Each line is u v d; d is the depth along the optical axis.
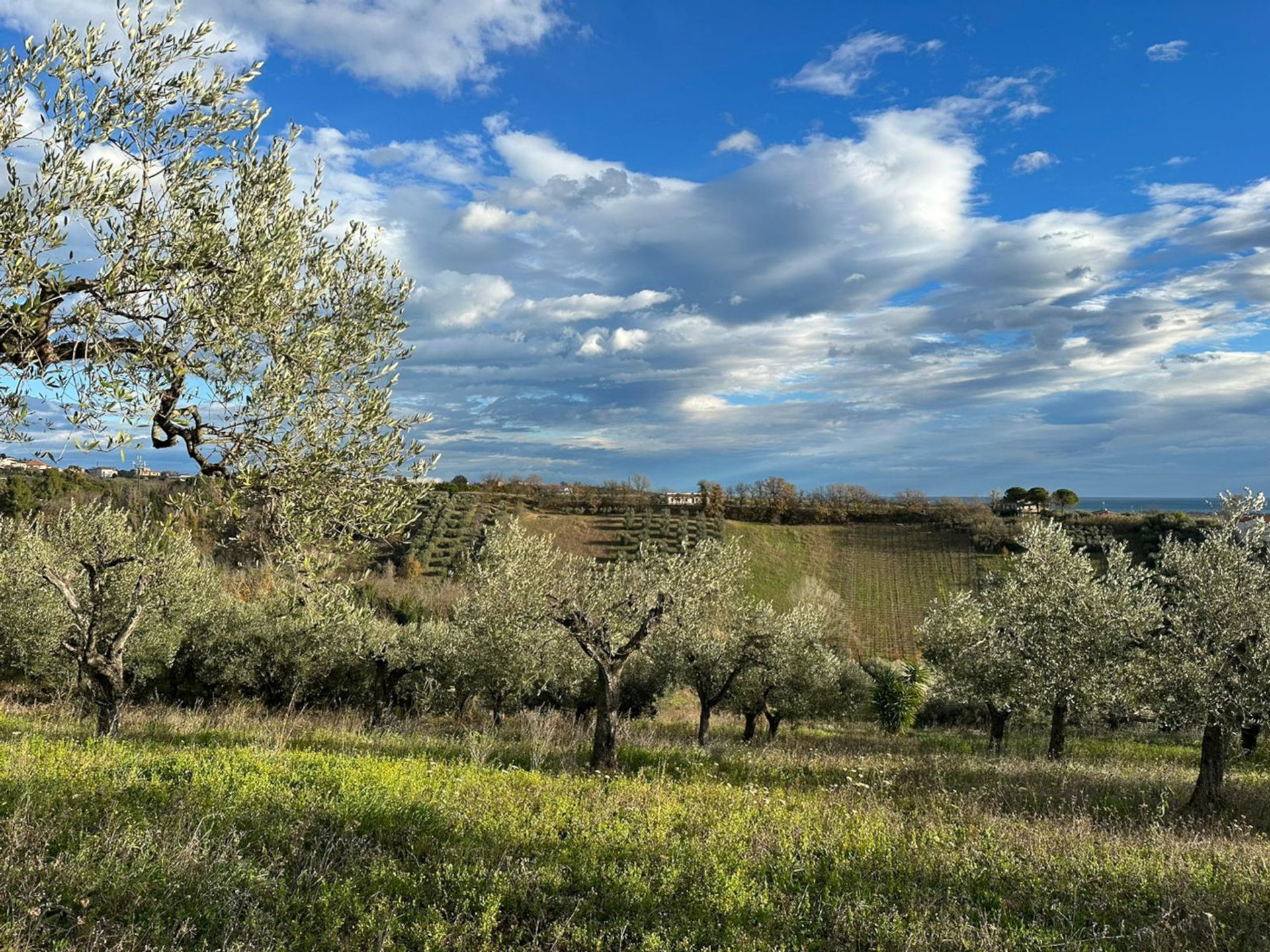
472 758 13.45
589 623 15.68
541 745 15.80
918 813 10.37
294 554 7.48
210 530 7.60
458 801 9.01
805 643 26.56
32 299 5.38
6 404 5.50
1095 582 18.53
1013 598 19.34
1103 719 26.56
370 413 7.64
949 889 6.65
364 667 27.30
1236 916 6.25
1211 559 13.66
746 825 8.84
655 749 17.44
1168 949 5.55
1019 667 19.16
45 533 19.52
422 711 26.98
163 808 7.58
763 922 5.93
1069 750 22.19
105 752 10.42
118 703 14.92
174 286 6.12
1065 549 19.94
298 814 7.64
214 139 6.81
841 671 32.12
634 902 6.13
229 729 15.88
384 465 7.76
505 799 9.32
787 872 7.04
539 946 5.34
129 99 6.28
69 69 5.91
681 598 16.84
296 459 7.20
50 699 22.08
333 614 9.09
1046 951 5.48
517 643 19.70
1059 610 17.59
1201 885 6.90
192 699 27.81
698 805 9.95
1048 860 7.65
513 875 6.43
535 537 19.12
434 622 30.39
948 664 25.00
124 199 6.04
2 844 5.90
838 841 8.28
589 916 5.91
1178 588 14.15
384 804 8.33
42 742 10.61
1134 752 21.55
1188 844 8.98
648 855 7.30
